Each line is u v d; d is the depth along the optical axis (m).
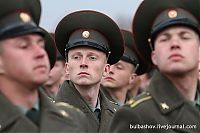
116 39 14.38
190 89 10.76
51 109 9.73
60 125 9.72
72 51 13.79
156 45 10.65
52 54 13.77
